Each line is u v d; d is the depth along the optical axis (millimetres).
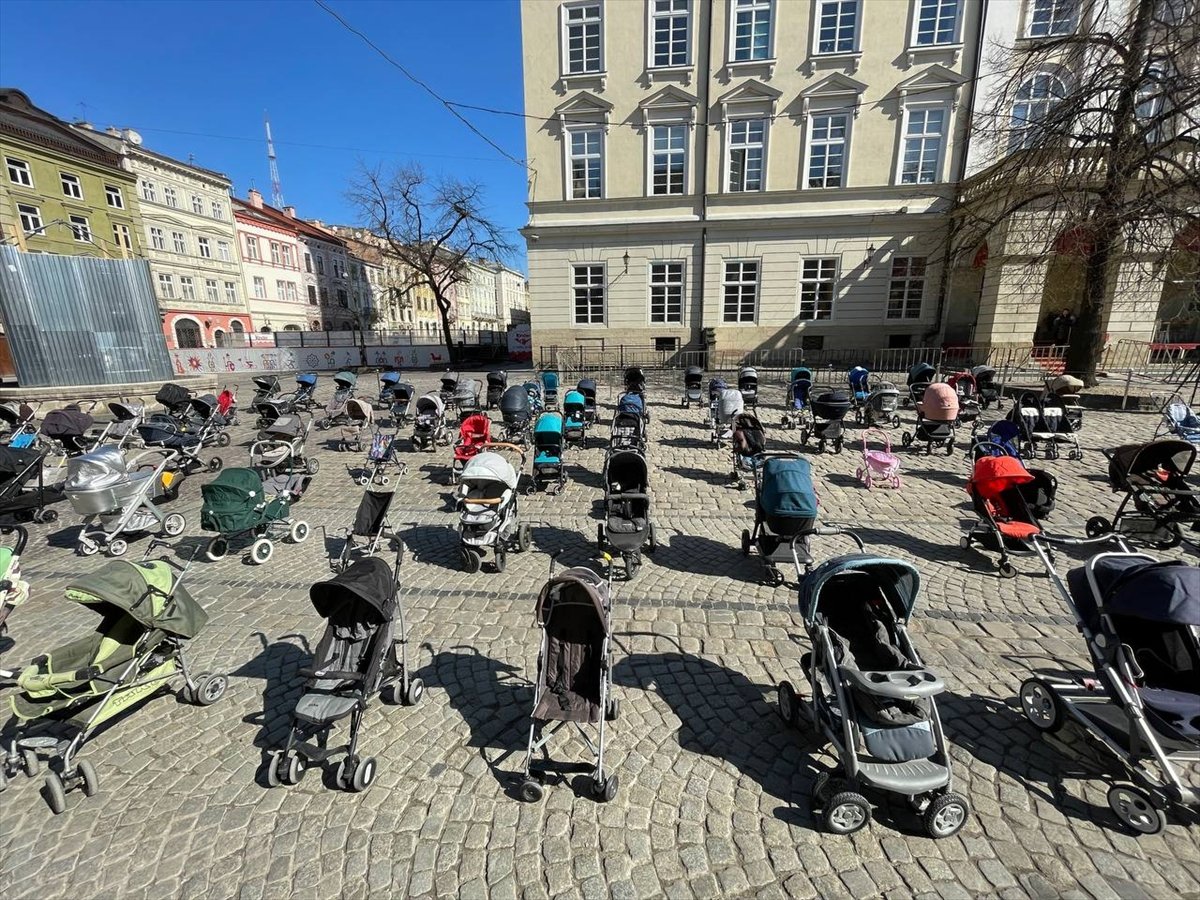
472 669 4887
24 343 15469
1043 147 13641
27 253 15391
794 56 21422
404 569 6828
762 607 5805
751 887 2959
